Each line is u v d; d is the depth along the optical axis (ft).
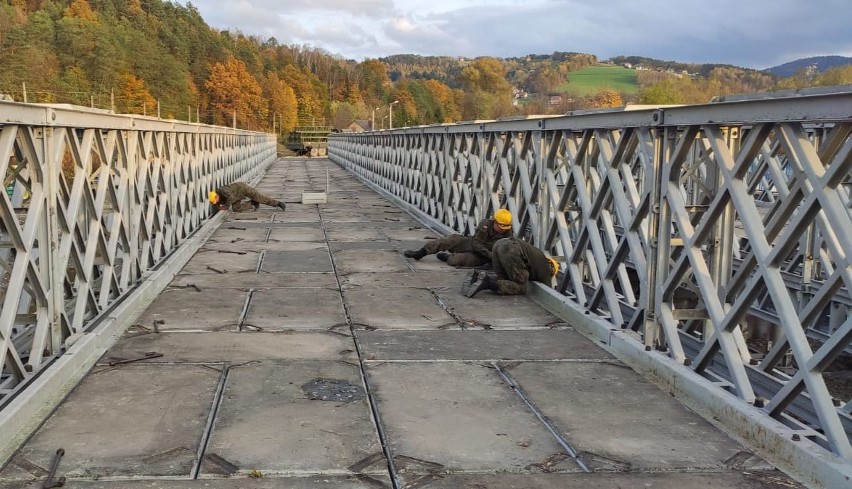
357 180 99.35
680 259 18.06
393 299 26.43
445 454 13.71
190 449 13.61
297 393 16.69
